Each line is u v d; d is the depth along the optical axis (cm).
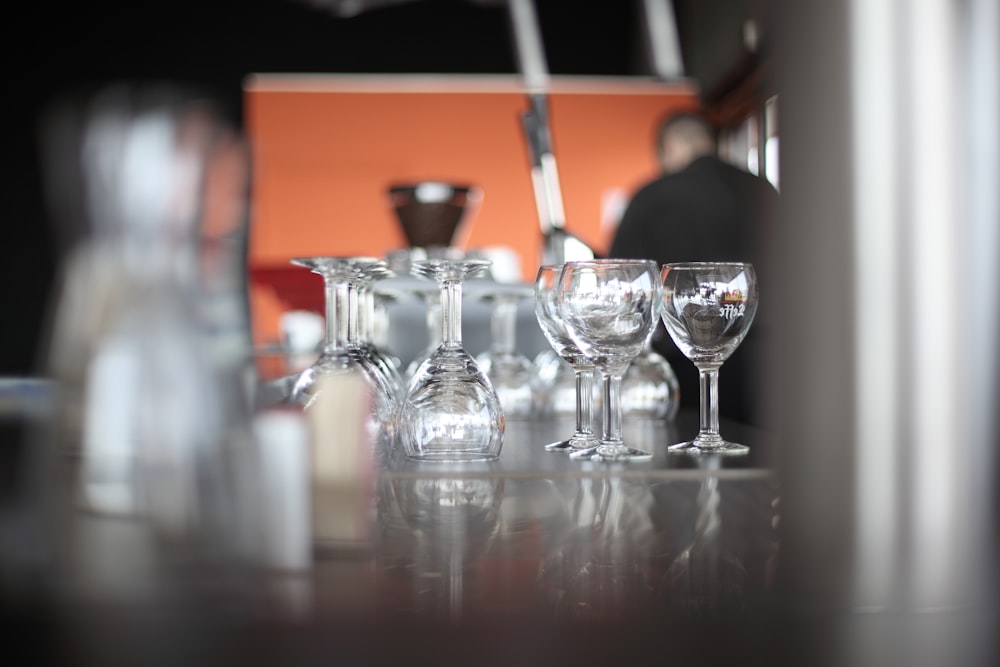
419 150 766
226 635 20
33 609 20
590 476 42
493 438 50
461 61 727
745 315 57
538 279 62
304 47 726
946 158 19
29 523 22
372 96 763
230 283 20
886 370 20
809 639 21
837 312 20
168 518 22
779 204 20
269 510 22
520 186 769
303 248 761
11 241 714
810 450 21
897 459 20
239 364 21
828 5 19
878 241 20
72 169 19
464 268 55
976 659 21
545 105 130
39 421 25
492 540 29
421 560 26
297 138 760
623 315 54
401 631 21
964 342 20
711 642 22
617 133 758
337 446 24
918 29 19
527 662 21
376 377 49
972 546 20
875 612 21
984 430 20
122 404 21
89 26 719
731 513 32
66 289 19
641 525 31
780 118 20
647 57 462
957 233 20
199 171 19
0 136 712
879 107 19
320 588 23
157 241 19
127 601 21
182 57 723
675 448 55
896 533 20
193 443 21
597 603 23
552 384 88
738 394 79
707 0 301
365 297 68
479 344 109
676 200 150
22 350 703
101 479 22
